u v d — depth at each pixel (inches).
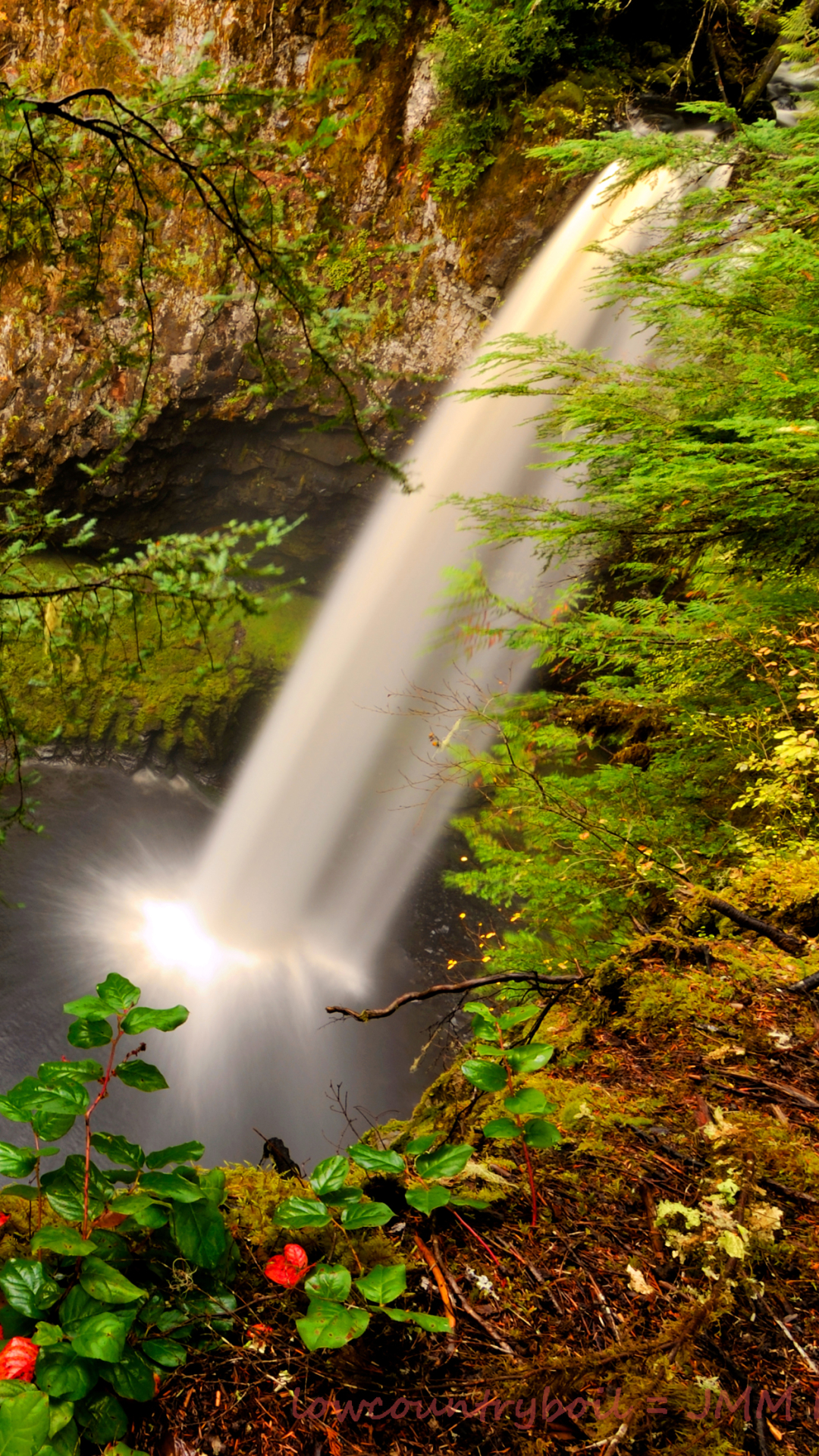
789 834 123.7
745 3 366.9
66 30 388.2
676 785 152.0
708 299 149.0
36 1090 46.3
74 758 556.4
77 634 81.4
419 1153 51.7
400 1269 43.9
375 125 450.9
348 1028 423.5
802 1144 59.2
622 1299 47.1
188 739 564.7
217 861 538.0
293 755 576.4
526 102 448.1
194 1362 41.8
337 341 85.2
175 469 542.0
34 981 404.2
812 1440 39.6
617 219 425.1
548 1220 52.6
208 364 484.1
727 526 148.3
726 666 153.1
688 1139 60.6
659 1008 76.7
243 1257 48.0
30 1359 37.8
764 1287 47.2
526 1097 51.6
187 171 75.9
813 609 141.3
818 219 142.7
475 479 509.7
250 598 78.9
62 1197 44.9
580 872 138.8
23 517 86.3
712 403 157.2
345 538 580.4
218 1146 350.6
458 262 470.0
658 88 465.7
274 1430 39.2
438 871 517.3
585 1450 38.9
